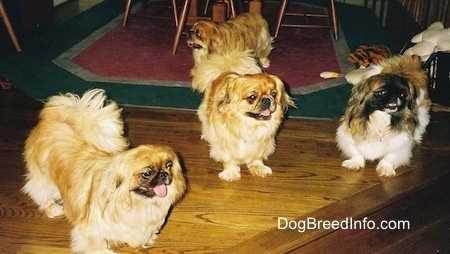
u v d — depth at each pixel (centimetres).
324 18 328
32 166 143
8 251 138
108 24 304
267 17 325
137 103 210
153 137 188
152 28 299
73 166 132
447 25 278
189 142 187
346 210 156
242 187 165
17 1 275
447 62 206
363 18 336
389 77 163
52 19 306
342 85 231
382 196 162
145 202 122
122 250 139
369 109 166
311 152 184
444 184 175
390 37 298
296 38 290
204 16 295
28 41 275
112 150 139
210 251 140
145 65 247
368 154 174
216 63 183
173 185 125
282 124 199
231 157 168
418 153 184
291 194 162
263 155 173
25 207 153
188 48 270
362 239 157
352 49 277
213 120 167
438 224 168
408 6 354
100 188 122
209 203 157
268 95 157
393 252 159
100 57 255
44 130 141
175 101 213
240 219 151
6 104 207
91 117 139
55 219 148
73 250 132
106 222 125
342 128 178
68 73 236
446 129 199
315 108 211
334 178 171
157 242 142
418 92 170
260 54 251
